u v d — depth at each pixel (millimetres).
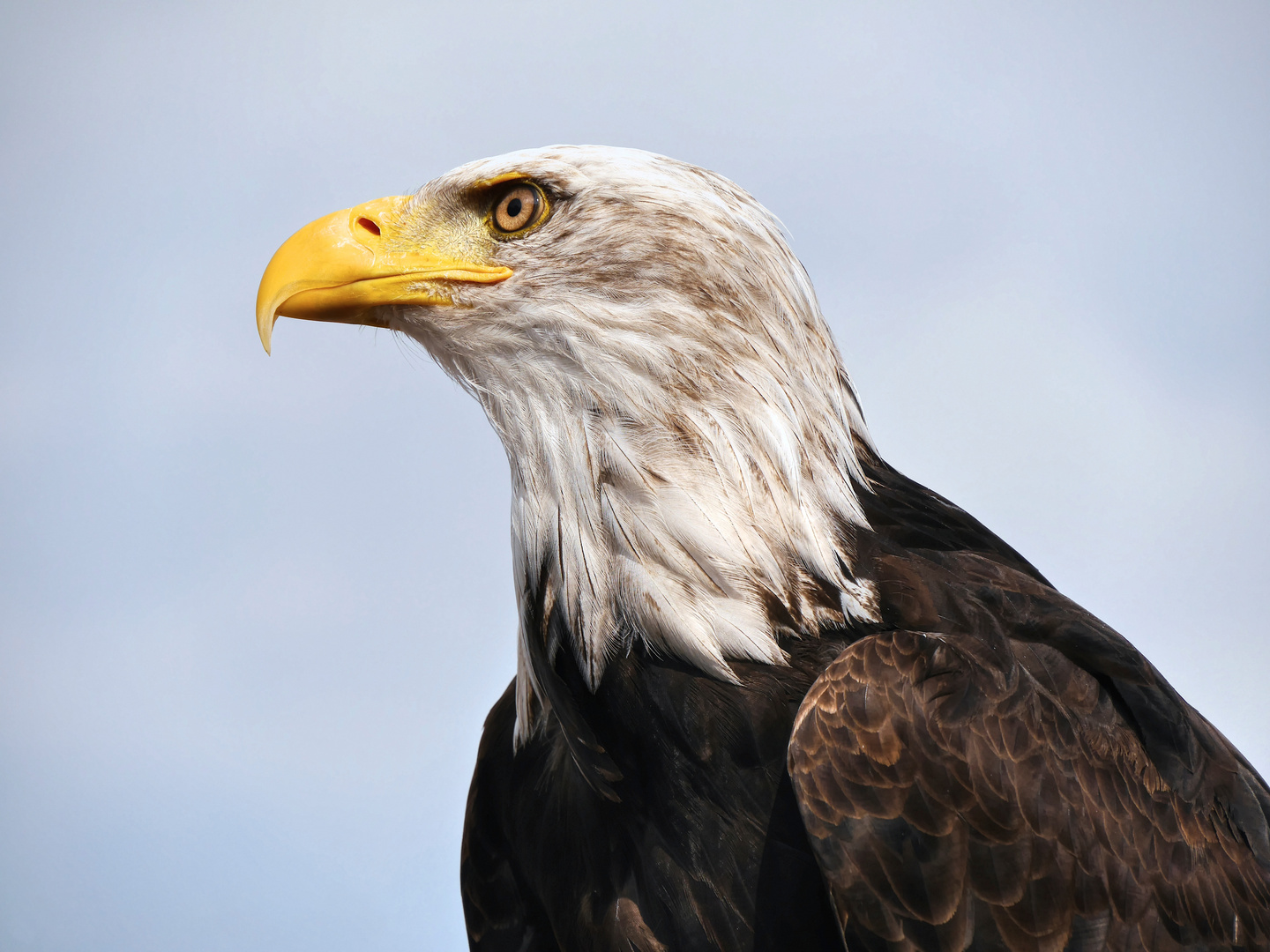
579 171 8859
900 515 8867
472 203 9266
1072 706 8094
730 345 8336
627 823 8172
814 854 7430
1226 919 8039
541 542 8727
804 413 8430
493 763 9539
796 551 8180
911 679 7625
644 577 8148
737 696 7926
